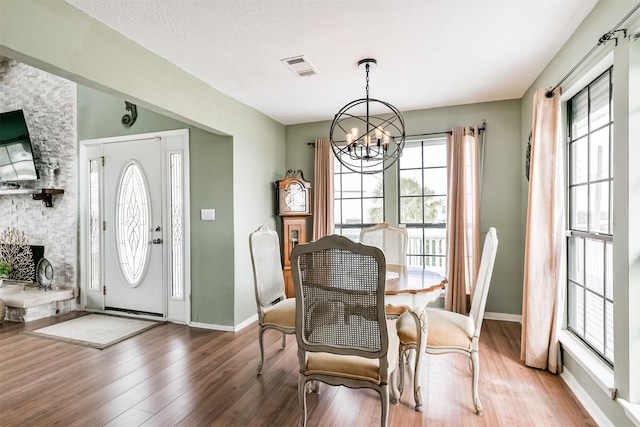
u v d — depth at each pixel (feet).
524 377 8.07
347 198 14.57
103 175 13.66
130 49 7.54
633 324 5.41
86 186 13.99
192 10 6.48
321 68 9.25
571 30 7.41
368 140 8.02
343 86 10.62
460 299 12.12
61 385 7.86
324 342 5.69
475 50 8.32
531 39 7.79
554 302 8.21
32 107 14.78
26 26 5.55
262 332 8.43
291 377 8.23
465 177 12.14
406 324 7.29
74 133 14.06
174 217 12.57
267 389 7.66
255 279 8.46
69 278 14.28
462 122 12.64
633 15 5.28
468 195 12.23
